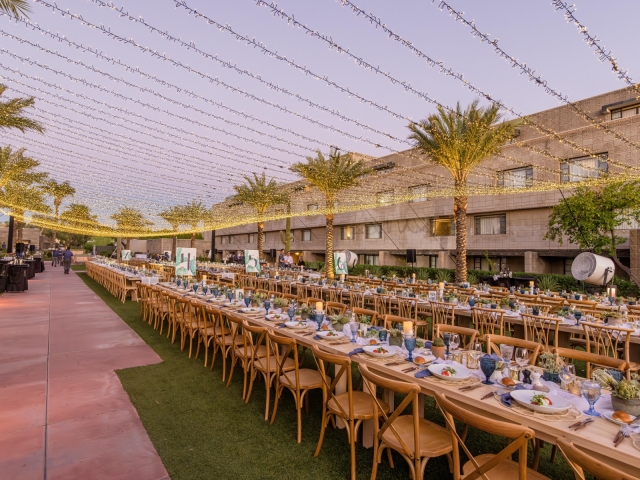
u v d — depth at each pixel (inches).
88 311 416.2
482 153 558.9
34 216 993.5
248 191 1026.1
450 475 127.3
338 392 157.4
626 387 94.8
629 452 77.0
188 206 1149.1
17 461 124.8
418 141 595.5
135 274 533.0
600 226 527.2
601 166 649.6
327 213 823.1
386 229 1053.2
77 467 123.0
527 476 96.9
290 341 152.1
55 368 218.5
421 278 794.8
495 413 100.8
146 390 190.5
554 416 93.9
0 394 179.2
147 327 339.3
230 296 301.9
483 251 819.4
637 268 555.8
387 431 119.5
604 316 272.2
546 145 724.0
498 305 295.1
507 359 133.3
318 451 135.9
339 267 568.4
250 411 171.5
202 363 237.6
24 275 583.2
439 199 899.4
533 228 738.8
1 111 455.8
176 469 124.4
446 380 119.2
